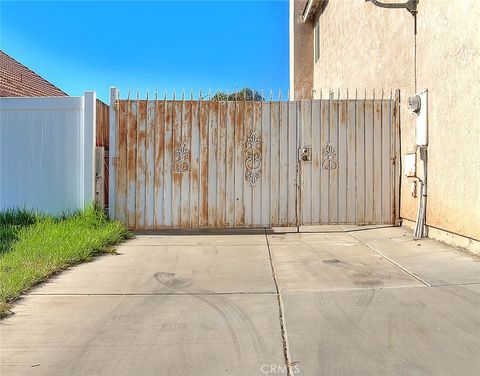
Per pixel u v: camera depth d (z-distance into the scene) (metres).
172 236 8.67
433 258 6.52
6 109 9.22
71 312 4.68
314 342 3.95
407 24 8.65
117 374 3.48
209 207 9.02
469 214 6.55
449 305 4.69
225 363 3.62
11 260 6.11
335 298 5.00
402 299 4.90
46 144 9.17
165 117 8.98
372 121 9.15
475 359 3.62
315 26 19.00
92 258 6.88
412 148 8.52
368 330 4.16
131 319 4.49
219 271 6.20
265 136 9.05
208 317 4.53
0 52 15.63
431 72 7.66
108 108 10.09
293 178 9.08
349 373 3.44
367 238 8.23
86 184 9.02
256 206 9.05
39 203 9.16
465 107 6.62
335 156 9.11
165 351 3.83
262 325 4.32
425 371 3.45
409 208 8.70
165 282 5.69
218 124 9.02
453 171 6.98
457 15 6.80
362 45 11.84
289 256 7.02
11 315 4.60
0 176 9.23
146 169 8.98
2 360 3.69
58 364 3.62
